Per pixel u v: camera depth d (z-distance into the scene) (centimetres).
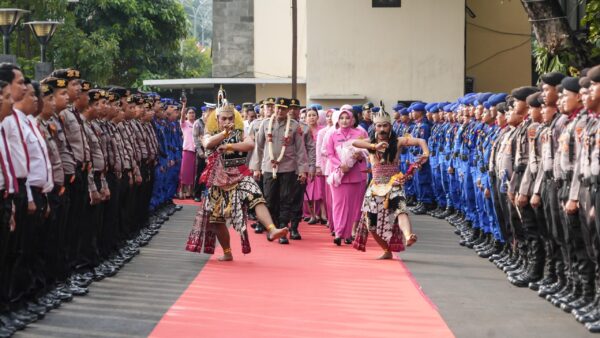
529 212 1114
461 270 1249
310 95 3038
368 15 3014
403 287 1121
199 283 1141
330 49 3028
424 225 1797
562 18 1602
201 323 922
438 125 1956
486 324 918
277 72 3609
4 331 855
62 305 1000
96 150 1164
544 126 1063
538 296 1062
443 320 938
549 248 1078
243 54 3619
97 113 1169
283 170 1557
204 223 1319
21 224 902
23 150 899
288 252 1413
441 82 3020
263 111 1692
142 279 1167
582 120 921
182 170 2325
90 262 1159
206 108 2173
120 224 1391
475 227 1496
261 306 1007
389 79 3028
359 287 1121
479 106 1459
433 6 3009
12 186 859
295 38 2923
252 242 1524
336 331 892
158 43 3900
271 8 3597
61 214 1026
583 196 917
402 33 3019
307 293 1080
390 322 930
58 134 1044
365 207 1328
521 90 1161
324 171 1664
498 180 1237
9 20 1808
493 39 3284
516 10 3272
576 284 988
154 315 955
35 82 956
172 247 1467
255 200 1280
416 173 2034
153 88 3794
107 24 3709
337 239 1495
